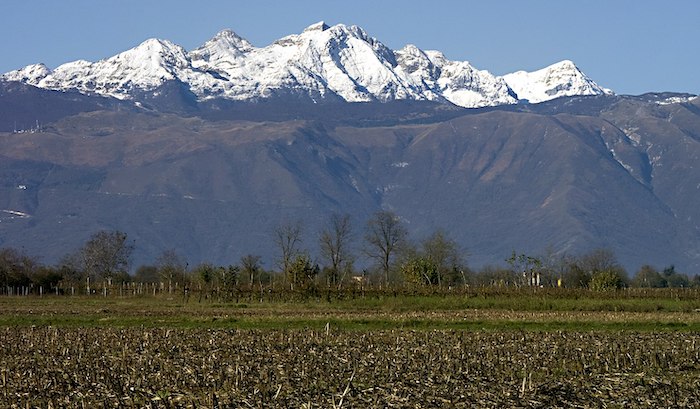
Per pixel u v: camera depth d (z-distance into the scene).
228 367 54.00
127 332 76.69
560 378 53.34
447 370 55.16
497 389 48.53
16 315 102.31
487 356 61.53
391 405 44.06
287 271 153.12
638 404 46.09
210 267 168.00
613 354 62.28
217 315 101.88
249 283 152.38
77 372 52.94
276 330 80.62
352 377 50.25
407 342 69.50
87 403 43.78
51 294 171.38
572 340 71.88
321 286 136.75
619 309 114.25
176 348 65.12
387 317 98.00
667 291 137.88
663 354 62.72
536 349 65.31
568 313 106.94
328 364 56.59
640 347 66.56
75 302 136.25
